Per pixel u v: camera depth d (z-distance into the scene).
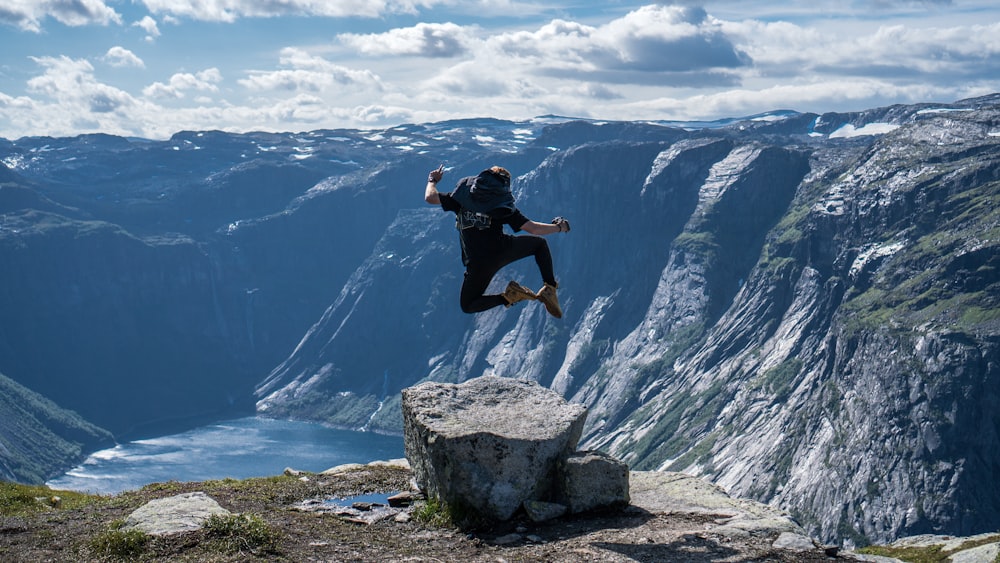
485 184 14.25
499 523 17.77
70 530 17.19
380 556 15.59
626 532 16.81
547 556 15.58
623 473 18.50
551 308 14.52
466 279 14.60
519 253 14.37
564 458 18.61
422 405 19.84
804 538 16.22
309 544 16.20
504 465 18.00
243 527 15.91
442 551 16.25
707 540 16.17
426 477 19.80
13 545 16.23
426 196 14.48
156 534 15.81
